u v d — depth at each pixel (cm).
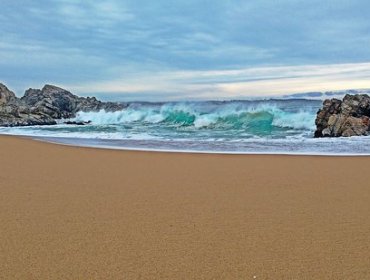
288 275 301
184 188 612
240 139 1568
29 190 587
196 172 764
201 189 605
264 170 790
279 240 377
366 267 314
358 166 838
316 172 762
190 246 361
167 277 297
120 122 2994
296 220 442
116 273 303
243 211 480
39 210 477
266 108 2392
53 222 429
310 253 344
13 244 363
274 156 1017
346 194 571
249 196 560
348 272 305
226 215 462
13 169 783
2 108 3309
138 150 1191
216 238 382
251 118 2383
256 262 325
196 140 1536
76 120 3381
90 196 553
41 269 310
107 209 485
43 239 375
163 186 627
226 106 2495
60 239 376
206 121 2477
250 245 364
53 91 3888
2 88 3638
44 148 1207
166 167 830
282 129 2097
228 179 689
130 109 3156
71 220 437
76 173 744
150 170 789
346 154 1070
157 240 376
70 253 342
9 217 447
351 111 1789
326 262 325
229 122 2406
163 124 2609
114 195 561
